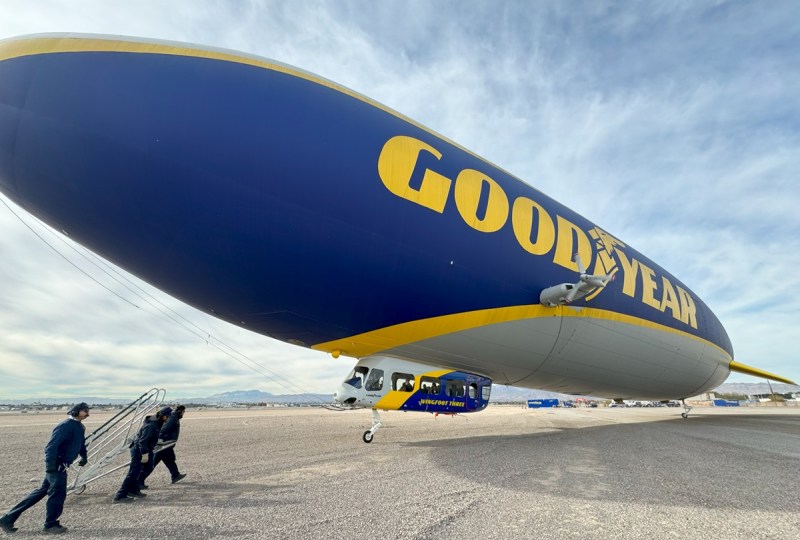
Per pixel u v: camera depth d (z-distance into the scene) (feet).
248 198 33.99
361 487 28.66
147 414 31.94
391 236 38.75
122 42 34.99
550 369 58.75
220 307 41.42
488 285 45.60
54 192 33.76
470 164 46.73
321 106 37.86
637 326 64.03
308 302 40.11
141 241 35.47
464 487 28.53
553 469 35.17
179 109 32.73
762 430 75.15
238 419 111.96
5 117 32.30
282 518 22.07
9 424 100.12
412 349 48.03
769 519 21.95
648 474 33.32
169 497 26.89
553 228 52.31
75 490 28.02
